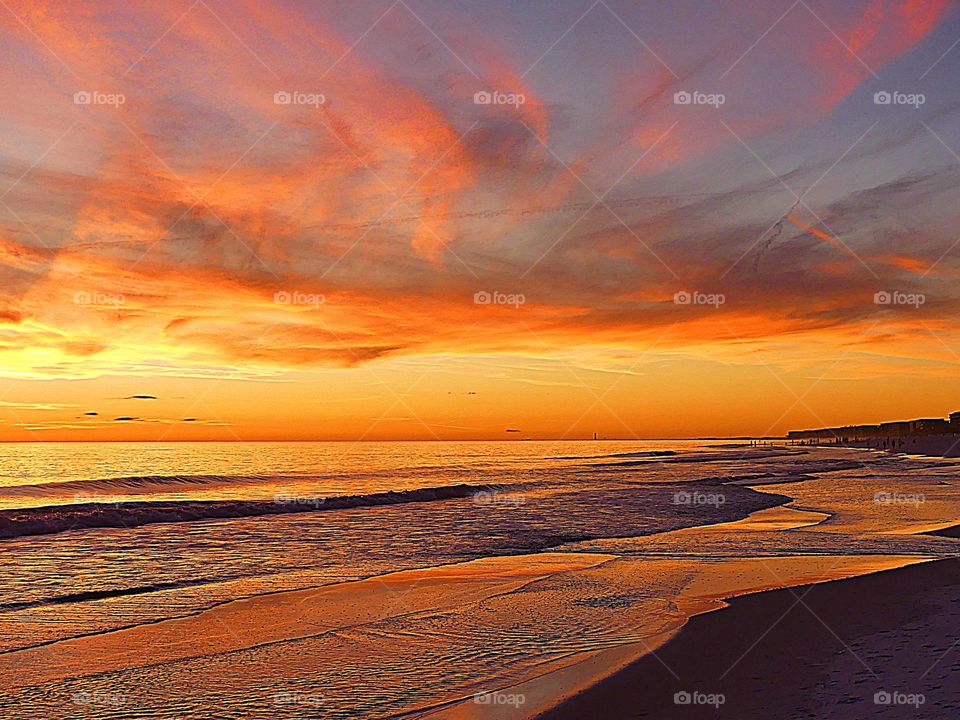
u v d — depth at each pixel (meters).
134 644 9.38
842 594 11.50
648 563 15.48
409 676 8.05
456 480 48.69
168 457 90.25
